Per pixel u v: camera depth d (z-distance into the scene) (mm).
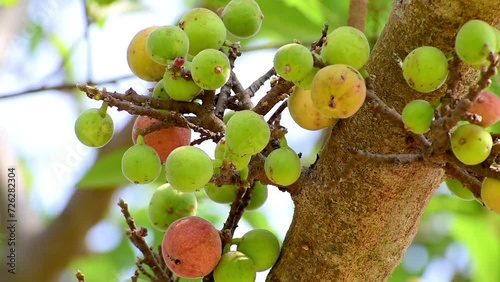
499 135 998
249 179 1048
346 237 1052
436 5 995
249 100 1068
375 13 1385
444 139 958
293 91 1036
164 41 1017
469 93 942
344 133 1038
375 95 988
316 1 1447
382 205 1040
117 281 1853
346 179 1039
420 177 1033
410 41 1010
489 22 990
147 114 1031
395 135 1018
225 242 1068
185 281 1405
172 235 1051
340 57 980
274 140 1050
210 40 1047
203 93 1044
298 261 1071
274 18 1440
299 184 1062
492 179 971
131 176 1019
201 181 991
